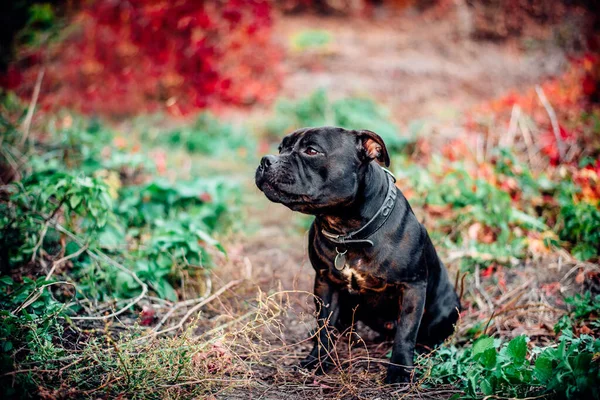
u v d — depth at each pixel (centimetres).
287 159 339
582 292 444
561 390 291
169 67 852
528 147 621
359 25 1596
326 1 1672
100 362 321
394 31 1537
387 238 346
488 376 311
